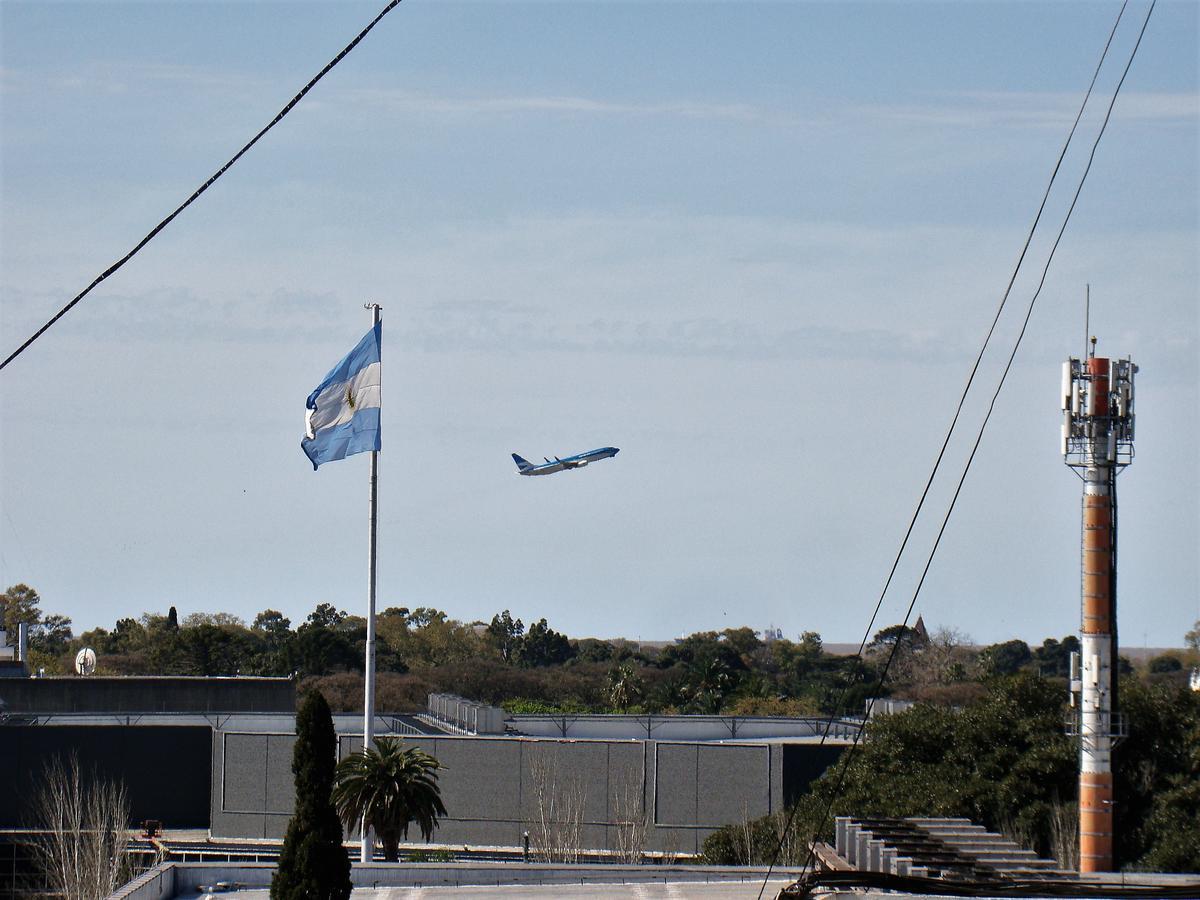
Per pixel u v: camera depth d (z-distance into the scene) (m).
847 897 91.38
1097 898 88.88
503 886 150.62
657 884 149.12
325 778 138.00
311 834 136.38
